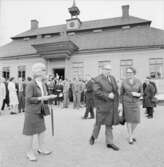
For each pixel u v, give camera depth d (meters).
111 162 3.16
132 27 20.27
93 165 3.05
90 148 3.88
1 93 8.37
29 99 3.22
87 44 18.53
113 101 3.88
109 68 3.99
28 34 25.17
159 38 16.47
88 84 7.11
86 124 6.20
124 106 4.28
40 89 3.41
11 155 3.54
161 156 3.39
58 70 18.89
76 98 10.27
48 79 12.39
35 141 4.42
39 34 23.92
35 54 19.03
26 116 3.33
